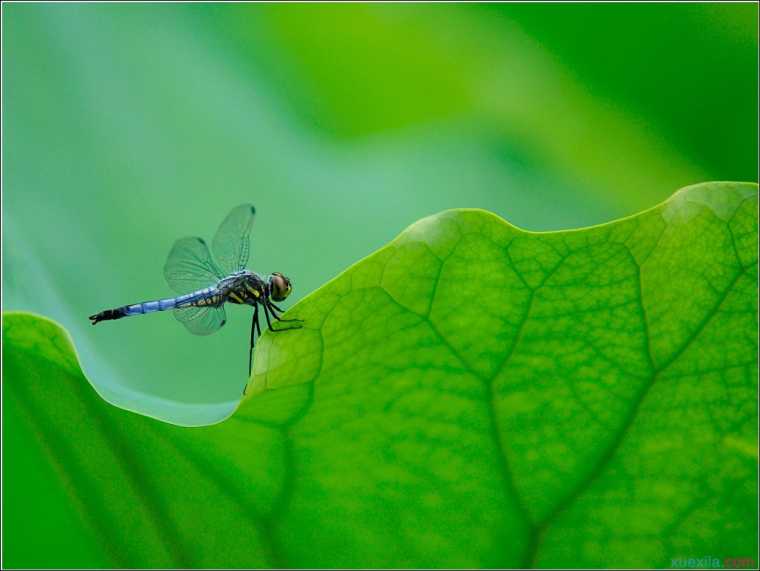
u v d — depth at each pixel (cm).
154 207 39
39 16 39
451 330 30
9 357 31
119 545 32
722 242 30
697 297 30
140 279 37
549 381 30
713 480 30
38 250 36
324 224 40
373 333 30
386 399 30
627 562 30
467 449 30
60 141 38
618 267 30
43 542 32
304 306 30
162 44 42
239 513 31
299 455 31
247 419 31
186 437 31
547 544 31
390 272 30
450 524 31
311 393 30
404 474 31
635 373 30
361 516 31
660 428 30
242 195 40
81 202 37
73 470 32
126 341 36
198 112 41
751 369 30
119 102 40
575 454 30
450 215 30
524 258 30
